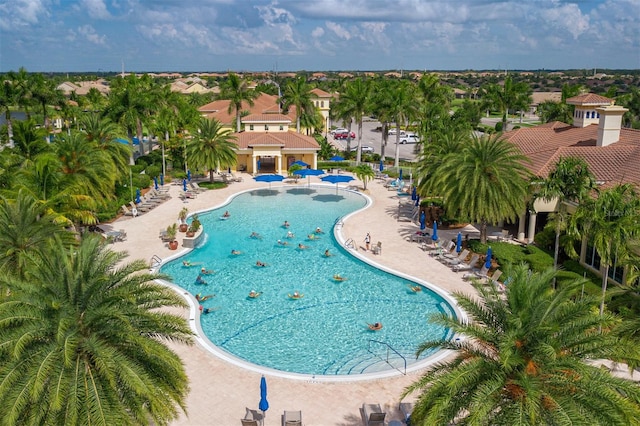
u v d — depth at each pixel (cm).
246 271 3491
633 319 1859
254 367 2252
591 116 5122
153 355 1535
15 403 1302
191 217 4766
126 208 4778
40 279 1579
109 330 1495
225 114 8988
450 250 3759
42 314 1473
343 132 10931
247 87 7569
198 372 2203
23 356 1397
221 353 2369
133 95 6794
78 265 1599
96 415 1352
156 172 6359
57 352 1416
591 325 1451
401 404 1944
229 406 1973
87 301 1517
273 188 6103
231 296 3089
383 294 3122
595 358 1467
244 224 4638
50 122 10206
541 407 1348
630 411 1302
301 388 2094
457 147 4362
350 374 2266
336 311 2902
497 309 1562
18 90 7925
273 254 3828
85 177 3584
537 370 1423
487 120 13800
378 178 6538
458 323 1538
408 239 4094
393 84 8825
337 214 4997
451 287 3136
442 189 3659
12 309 1455
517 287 1552
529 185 3581
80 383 1399
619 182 3566
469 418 1338
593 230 2475
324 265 3603
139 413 1461
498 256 3406
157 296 1683
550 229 3575
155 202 5181
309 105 8300
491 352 1576
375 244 3969
